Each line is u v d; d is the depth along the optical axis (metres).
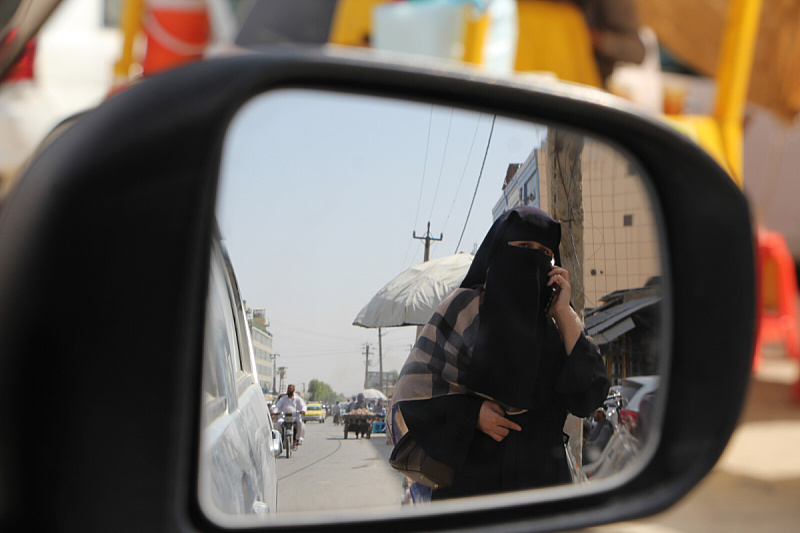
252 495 0.99
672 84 6.03
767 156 7.24
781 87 6.28
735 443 4.70
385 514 0.81
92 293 0.57
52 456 0.57
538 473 1.11
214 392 0.90
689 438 1.02
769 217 7.41
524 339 1.09
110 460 0.58
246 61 0.71
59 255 0.56
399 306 0.95
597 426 1.10
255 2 4.45
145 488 0.59
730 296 1.00
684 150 1.00
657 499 1.01
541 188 1.05
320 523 0.76
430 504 0.85
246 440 1.03
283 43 4.42
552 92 1.01
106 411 0.57
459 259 1.02
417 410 0.98
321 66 0.79
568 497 0.97
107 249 0.57
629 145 1.03
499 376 1.07
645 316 1.06
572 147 1.04
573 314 1.11
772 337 7.11
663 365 1.04
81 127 0.61
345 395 0.90
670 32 5.91
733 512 3.45
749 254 1.00
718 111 4.09
